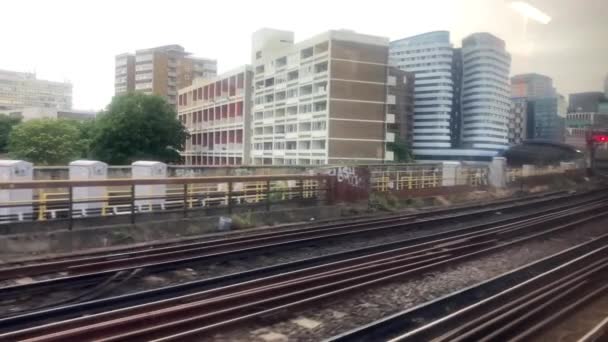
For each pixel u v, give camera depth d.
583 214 21.09
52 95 146.62
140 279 9.43
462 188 26.69
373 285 9.30
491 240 14.59
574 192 29.89
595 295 9.02
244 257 11.59
